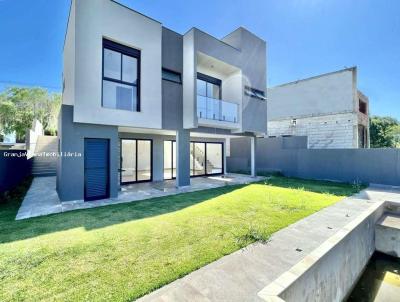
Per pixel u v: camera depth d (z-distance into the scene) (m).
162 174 11.30
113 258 3.17
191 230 4.28
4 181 7.79
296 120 17.48
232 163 16.23
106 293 2.41
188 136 9.44
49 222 4.79
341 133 15.38
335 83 15.75
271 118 18.92
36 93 27.44
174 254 3.30
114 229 4.32
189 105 8.94
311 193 8.04
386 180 10.14
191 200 6.88
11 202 6.77
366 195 7.89
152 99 8.23
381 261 5.80
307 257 3.12
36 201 6.85
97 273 2.79
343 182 10.95
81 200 6.73
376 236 6.11
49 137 16.05
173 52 9.05
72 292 2.42
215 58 9.61
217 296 2.35
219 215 5.26
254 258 3.21
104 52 7.35
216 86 11.44
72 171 6.61
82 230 4.29
